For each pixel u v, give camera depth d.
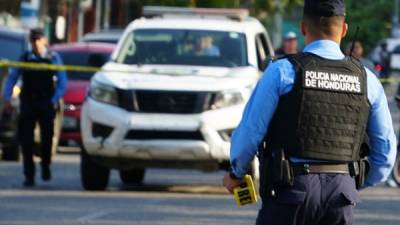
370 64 31.23
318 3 11.59
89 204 25.02
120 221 22.17
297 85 11.35
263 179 11.48
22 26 53.88
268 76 11.41
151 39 29.30
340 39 11.73
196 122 26.66
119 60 28.75
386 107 11.77
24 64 29.48
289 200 11.29
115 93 27.16
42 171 30.20
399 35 109.19
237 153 11.38
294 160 11.39
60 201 25.58
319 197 11.32
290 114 11.36
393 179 31.14
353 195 11.38
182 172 35.28
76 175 32.75
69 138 40.72
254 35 29.64
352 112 11.48
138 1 84.50
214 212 23.80
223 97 26.91
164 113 26.80
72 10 74.31
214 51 28.86
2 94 36.00
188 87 26.88
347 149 11.46
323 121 11.39
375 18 106.94
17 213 23.28
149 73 27.73
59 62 29.84
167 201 25.94
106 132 27.19
